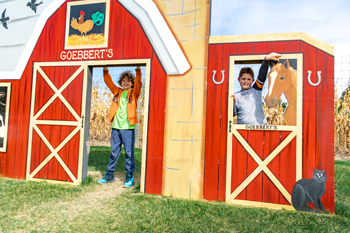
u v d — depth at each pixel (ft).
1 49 14.85
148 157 12.25
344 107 26.73
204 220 8.98
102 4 13.35
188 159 11.78
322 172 10.40
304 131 10.78
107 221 8.79
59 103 13.71
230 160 11.34
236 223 8.81
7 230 7.95
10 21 14.84
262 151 11.10
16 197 10.87
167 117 12.12
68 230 8.09
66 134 13.52
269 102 11.26
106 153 24.32
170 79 12.19
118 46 13.00
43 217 9.10
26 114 14.15
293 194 10.64
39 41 14.25
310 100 10.84
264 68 11.28
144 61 12.54
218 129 11.57
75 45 13.65
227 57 11.65
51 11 14.17
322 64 10.85
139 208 10.05
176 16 12.32
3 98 14.52
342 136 26.81
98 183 13.65
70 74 13.65
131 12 12.89
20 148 14.12
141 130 29.99
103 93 32.35
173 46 12.21
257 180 11.07
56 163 13.57
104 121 32.40
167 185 11.93
